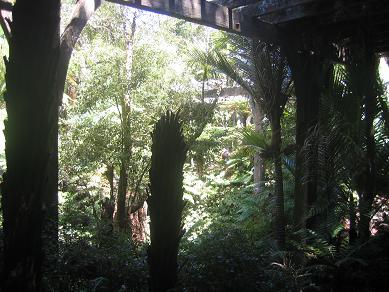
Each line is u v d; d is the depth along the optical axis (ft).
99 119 20.59
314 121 18.08
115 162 21.07
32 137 6.67
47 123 6.82
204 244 12.07
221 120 31.40
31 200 6.66
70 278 10.61
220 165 31.60
